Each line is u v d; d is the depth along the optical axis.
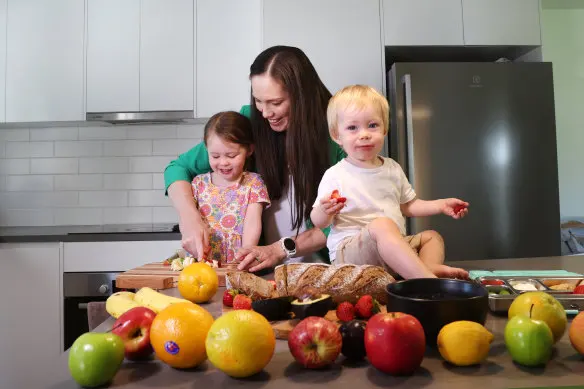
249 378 0.57
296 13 2.72
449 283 0.74
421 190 2.60
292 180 1.53
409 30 2.77
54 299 2.54
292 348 0.58
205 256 1.33
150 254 2.57
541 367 0.57
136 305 0.79
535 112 2.68
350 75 2.73
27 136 3.18
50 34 2.93
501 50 2.95
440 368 0.58
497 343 0.67
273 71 1.40
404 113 2.62
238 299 0.82
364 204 1.31
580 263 1.43
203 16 2.95
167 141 3.17
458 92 2.63
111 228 2.94
